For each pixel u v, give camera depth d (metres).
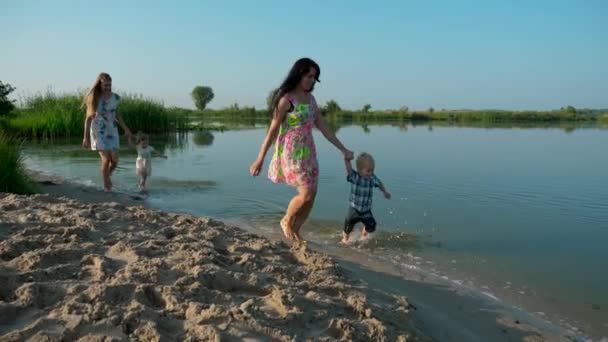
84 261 3.31
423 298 3.82
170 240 4.00
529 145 18.88
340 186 8.89
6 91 18.48
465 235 5.88
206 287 2.97
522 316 3.64
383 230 6.06
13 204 4.77
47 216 4.37
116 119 8.12
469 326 3.37
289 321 2.66
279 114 4.72
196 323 2.52
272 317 2.67
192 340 2.36
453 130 31.23
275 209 6.98
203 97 92.19
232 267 3.50
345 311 2.96
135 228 4.34
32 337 2.26
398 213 6.96
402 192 8.51
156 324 2.44
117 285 2.80
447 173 10.73
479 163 12.58
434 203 7.62
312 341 2.52
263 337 2.47
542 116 59.41
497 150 16.58
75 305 2.56
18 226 3.96
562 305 3.90
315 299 2.98
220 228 4.77
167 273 3.15
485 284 4.29
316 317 2.77
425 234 5.91
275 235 5.60
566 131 30.88
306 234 5.85
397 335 2.77
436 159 13.43
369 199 5.61
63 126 19.34
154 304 2.77
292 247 4.37
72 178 9.27
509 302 3.90
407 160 13.16
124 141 18.23
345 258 4.86
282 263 3.80
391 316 3.01
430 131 29.50
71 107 20.14
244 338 2.41
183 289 2.88
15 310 2.50
